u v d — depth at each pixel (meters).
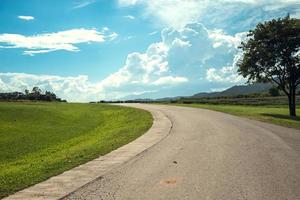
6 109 55.41
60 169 12.78
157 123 32.25
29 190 9.97
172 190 9.69
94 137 30.27
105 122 48.66
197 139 20.55
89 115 59.34
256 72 49.75
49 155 20.75
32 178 11.44
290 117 41.94
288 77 48.06
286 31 48.38
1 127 42.38
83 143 26.45
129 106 69.44
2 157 25.11
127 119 44.44
